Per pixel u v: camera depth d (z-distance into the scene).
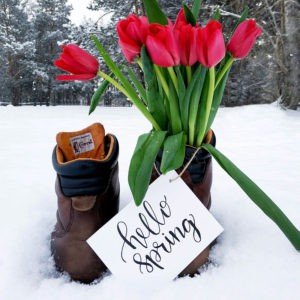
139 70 6.73
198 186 0.41
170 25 0.33
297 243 0.30
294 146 1.69
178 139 0.34
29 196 0.69
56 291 0.37
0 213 0.59
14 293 0.37
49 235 0.49
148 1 0.39
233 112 3.95
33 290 0.38
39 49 17.33
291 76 4.66
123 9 7.70
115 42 7.09
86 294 0.37
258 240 0.46
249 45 0.33
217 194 0.69
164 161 0.32
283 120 3.01
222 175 0.91
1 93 16.97
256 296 0.35
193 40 0.29
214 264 0.42
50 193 0.72
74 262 0.39
